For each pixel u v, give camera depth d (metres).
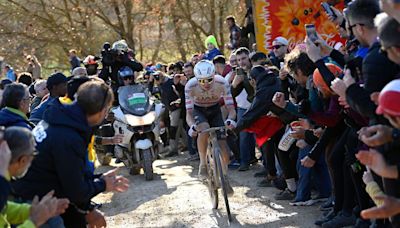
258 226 6.43
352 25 4.53
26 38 24.12
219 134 6.79
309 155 5.87
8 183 3.36
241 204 7.34
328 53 5.52
